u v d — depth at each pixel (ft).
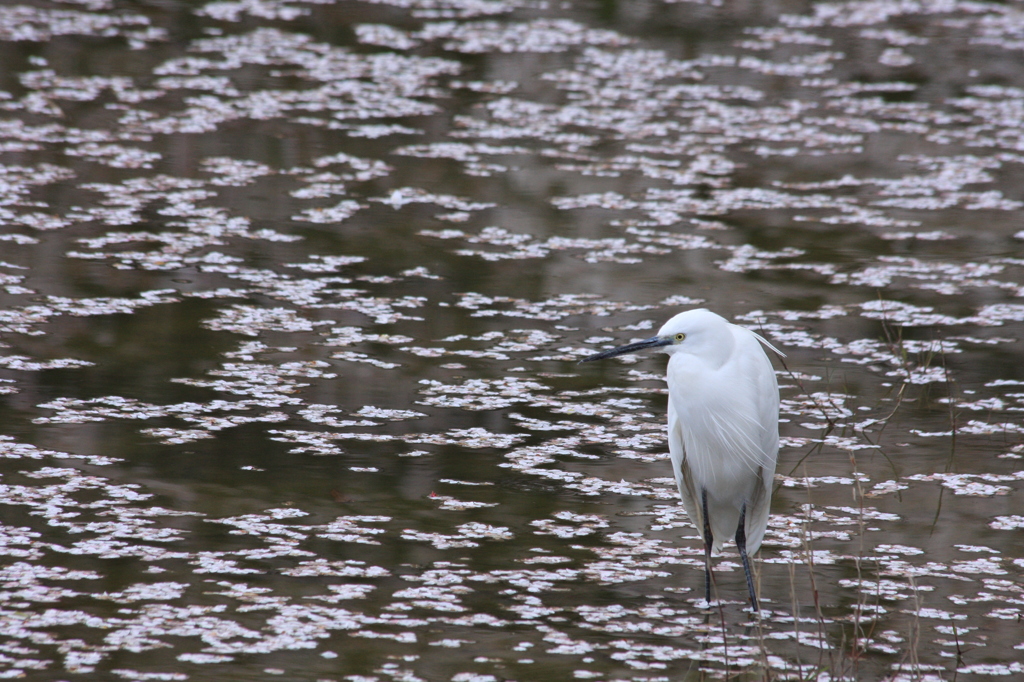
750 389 25.17
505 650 22.44
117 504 27.48
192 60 77.05
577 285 45.14
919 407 35.45
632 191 57.62
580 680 21.52
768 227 53.26
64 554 25.08
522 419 33.63
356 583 24.67
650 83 78.74
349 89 73.26
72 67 72.90
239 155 59.47
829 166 63.16
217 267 44.70
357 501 28.40
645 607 24.45
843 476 30.96
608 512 28.60
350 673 21.30
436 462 30.76
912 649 22.22
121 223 48.70
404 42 85.46
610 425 33.53
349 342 38.58
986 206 57.21
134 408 32.71
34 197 50.90
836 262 49.03
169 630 22.47
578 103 73.26
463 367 37.09
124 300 40.78
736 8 102.32
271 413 33.04
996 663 22.44
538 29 91.66
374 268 45.88
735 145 66.33
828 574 26.02
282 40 84.07
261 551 25.77
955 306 44.29
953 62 87.51
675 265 47.88
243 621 22.94
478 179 58.23
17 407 32.24
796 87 79.30
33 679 20.54
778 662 22.41
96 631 22.27
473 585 24.86
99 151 58.39
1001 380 37.50
